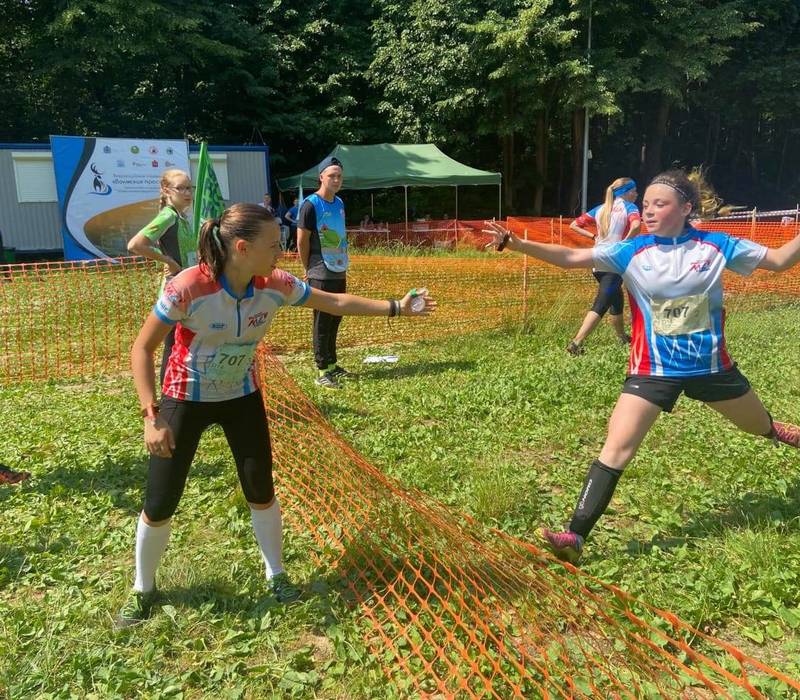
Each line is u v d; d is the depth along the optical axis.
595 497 3.29
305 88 28.84
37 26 25.16
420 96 27.73
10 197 18.41
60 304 10.49
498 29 25.11
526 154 33.59
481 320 9.20
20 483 4.46
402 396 6.15
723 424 5.30
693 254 3.27
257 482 3.06
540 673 2.55
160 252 4.69
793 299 10.94
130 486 4.46
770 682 2.49
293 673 2.64
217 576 3.33
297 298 2.92
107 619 3.02
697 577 3.18
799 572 3.14
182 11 25.33
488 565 3.14
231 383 2.89
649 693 2.43
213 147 20.50
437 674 2.62
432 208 30.66
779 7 31.39
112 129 27.25
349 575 3.31
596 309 7.61
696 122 38.72
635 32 27.27
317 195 6.55
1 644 2.85
